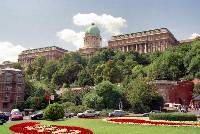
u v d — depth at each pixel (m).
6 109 135.00
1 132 41.50
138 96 109.00
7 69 139.50
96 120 60.34
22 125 47.88
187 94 139.50
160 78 166.25
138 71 169.50
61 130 40.91
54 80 197.00
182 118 52.03
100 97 113.12
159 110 110.12
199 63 159.25
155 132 38.06
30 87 146.38
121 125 48.06
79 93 134.50
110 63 167.00
